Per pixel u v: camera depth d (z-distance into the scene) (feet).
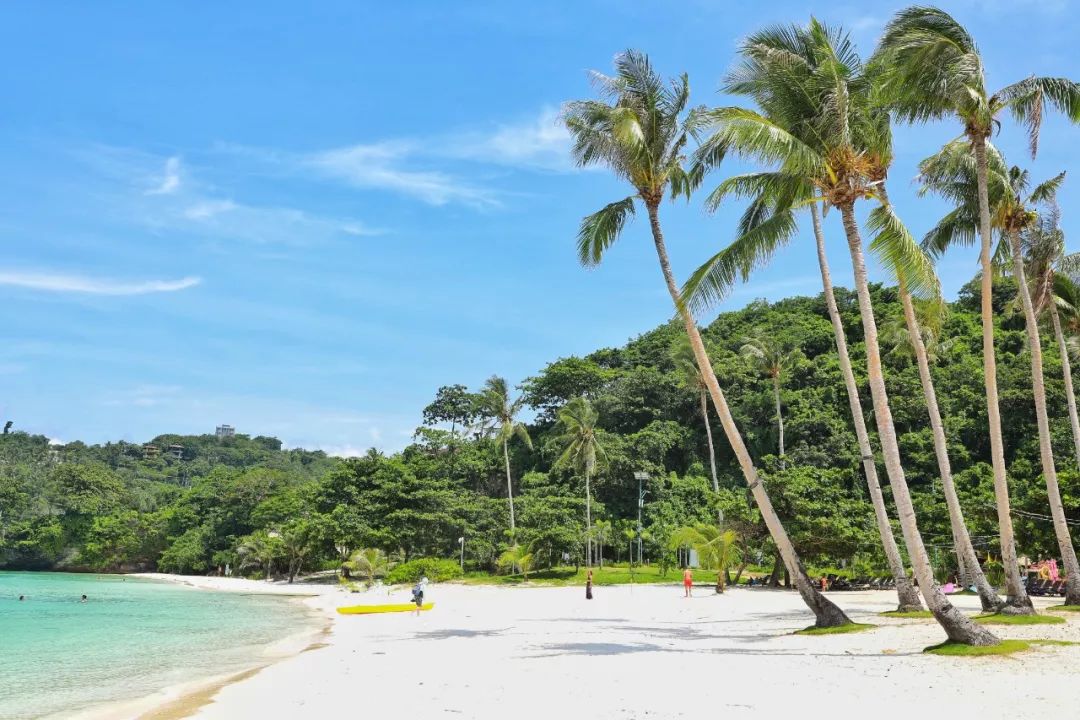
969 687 40.83
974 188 78.74
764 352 238.89
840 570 170.81
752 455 270.05
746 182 70.08
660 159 71.15
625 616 101.71
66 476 372.38
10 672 67.87
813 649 58.75
